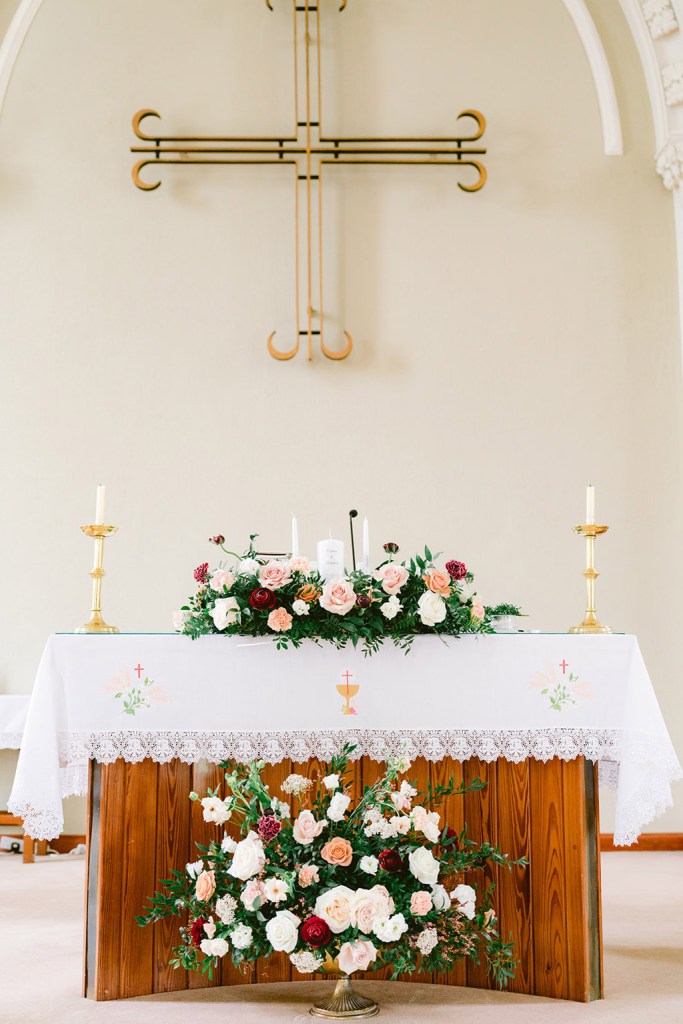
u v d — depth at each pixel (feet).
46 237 18.11
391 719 8.54
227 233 18.28
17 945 10.13
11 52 18.42
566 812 8.53
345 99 18.79
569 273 18.40
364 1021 7.68
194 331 17.99
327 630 8.46
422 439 17.85
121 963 8.29
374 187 18.54
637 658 8.64
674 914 11.64
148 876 8.45
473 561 17.54
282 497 17.61
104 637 8.48
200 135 18.54
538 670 8.65
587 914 8.34
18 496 17.38
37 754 8.09
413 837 8.30
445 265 18.38
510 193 18.60
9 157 18.29
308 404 17.87
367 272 18.28
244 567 8.81
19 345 17.78
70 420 17.62
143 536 17.38
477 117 18.53
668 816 16.93
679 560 17.63
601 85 18.81
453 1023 7.64
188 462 17.62
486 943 8.58
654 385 18.13
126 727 8.36
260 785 8.16
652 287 18.39
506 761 8.80
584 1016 7.83
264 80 18.75
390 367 18.04
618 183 18.66
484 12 19.12
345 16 19.03
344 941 7.52
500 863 8.57
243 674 8.52
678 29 18.48
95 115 18.49
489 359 18.12
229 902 7.84
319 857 7.91
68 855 16.07
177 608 17.20
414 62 18.95
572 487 17.80
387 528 17.58
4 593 17.11
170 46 18.76
